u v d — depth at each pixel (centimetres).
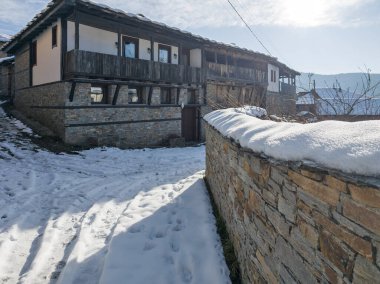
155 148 1358
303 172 174
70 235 450
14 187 655
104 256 383
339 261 142
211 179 607
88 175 812
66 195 627
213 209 518
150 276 337
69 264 363
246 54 1873
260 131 249
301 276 180
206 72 1638
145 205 562
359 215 127
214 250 379
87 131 1170
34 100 1415
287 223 200
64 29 1130
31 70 1467
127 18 1155
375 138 126
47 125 1274
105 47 1268
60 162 920
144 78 1301
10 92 1981
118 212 538
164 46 1537
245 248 306
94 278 340
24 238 438
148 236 430
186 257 373
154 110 1418
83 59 1088
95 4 1048
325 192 152
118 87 1238
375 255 119
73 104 1130
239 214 336
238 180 342
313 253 166
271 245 229
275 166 218
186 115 1639
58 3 1039
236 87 1941
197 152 1297
